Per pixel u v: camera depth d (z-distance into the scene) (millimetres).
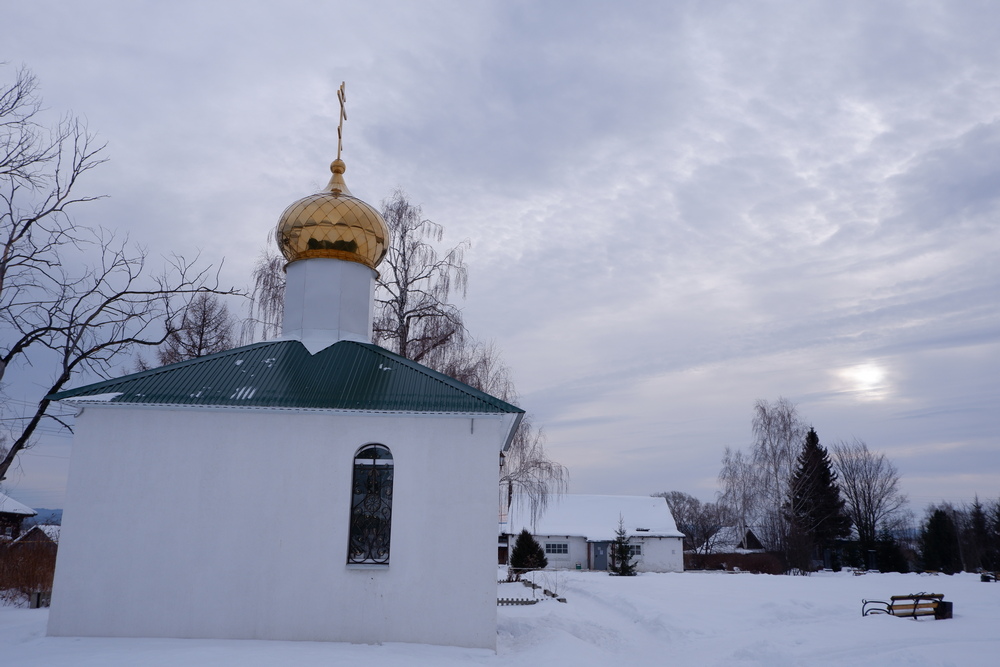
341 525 12211
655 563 47812
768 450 46562
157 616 11750
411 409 12398
